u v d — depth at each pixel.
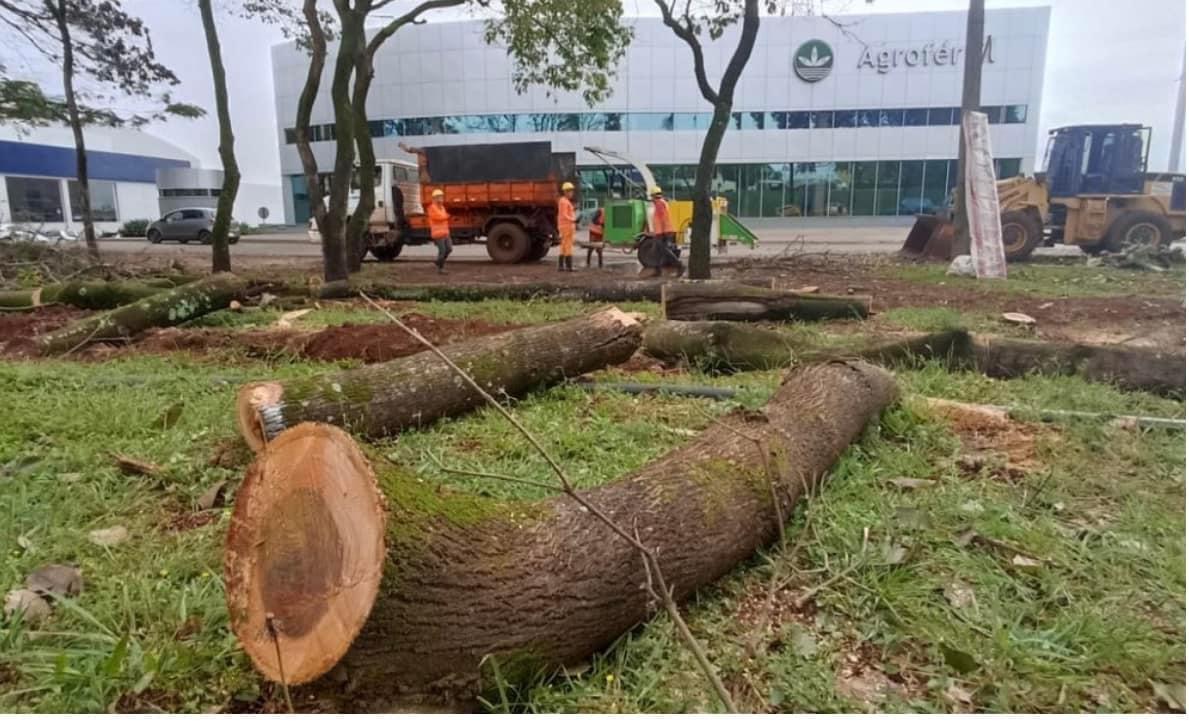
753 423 2.98
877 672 2.03
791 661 2.03
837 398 3.45
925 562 2.51
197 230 25.91
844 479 3.17
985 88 32.94
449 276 12.74
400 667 1.69
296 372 5.18
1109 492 3.14
